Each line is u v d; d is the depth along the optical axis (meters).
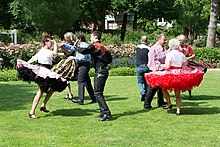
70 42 9.45
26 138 6.09
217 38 38.91
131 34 26.36
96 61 7.35
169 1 34.25
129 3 34.09
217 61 21.41
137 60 9.44
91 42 7.47
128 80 14.49
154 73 7.64
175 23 34.81
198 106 8.80
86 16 37.31
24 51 16.36
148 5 33.72
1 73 14.40
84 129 6.64
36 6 24.75
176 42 7.73
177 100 7.82
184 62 7.79
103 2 35.91
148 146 5.66
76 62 9.16
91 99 9.51
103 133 6.37
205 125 6.94
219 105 8.95
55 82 7.32
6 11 33.66
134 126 6.86
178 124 7.01
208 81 14.04
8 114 7.89
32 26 30.19
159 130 6.57
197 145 5.72
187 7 32.72
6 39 22.50
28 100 9.66
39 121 7.25
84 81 9.13
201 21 33.03
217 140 5.98
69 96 9.74
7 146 5.68
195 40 34.06
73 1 25.67
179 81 7.43
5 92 11.08
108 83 13.48
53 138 6.09
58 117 7.61
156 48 8.41
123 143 5.80
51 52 7.61
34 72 7.34
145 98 8.64
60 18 24.62
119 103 9.24
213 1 23.67
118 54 18.28
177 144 5.76
